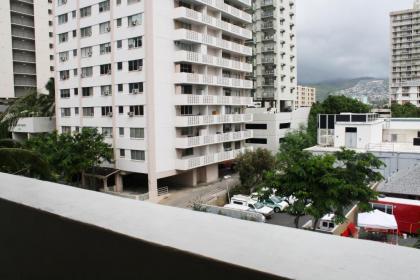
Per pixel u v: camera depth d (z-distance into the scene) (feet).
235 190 87.92
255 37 165.48
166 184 99.71
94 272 4.02
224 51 108.06
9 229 5.34
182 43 92.38
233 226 3.54
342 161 49.60
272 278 2.56
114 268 3.78
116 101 91.76
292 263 2.66
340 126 107.24
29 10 176.86
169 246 3.18
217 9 101.76
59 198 5.00
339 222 43.39
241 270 2.73
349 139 106.22
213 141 98.53
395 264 2.55
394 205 55.93
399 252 2.76
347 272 2.47
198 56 92.94
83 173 90.84
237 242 3.11
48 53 183.32
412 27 338.75
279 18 164.04
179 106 91.71
